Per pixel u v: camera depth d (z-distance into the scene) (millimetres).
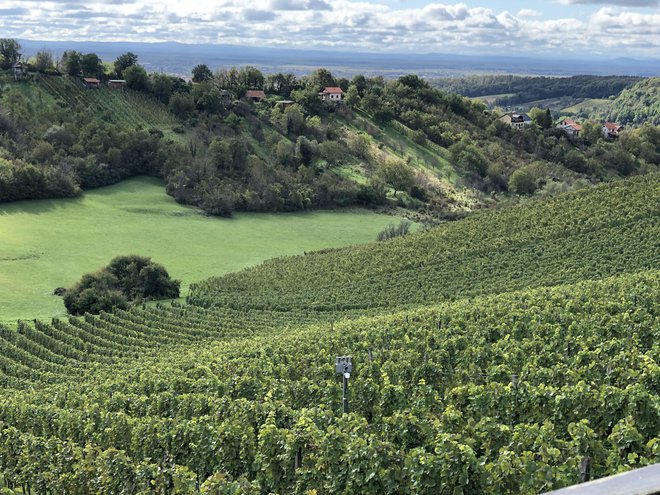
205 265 74062
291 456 16328
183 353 41375
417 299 52344
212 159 101438
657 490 3559
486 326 30469
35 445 21547
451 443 13719
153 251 77062
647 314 27000
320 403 22812
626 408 15438
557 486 12203
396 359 26594
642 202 58406
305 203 99312
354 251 70750
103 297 56969
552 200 68875
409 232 84000
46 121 103562
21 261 69000
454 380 23625
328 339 33062
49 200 87500
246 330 49406
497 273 54156
